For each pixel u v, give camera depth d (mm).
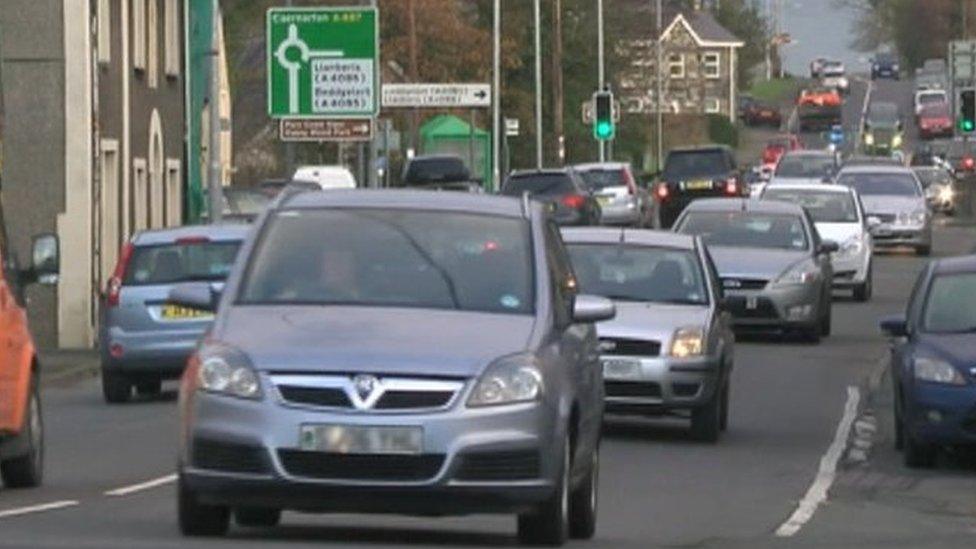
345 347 37281
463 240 41000
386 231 41094
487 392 37156
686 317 65500
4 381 50562
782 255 97688
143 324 80000
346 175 162625
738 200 103938
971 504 53750
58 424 73000
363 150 156625
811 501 53188
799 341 99062
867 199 160375
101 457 61594
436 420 36781
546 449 37750
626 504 51500
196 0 150875
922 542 45312
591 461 42688
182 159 149375
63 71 121125
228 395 37125
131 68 134625
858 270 121000
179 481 39125
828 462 61781
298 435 36625
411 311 39188
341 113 120625
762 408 76125
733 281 96000
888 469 61125
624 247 69062
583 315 41469
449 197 42281
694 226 99438
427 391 36969
